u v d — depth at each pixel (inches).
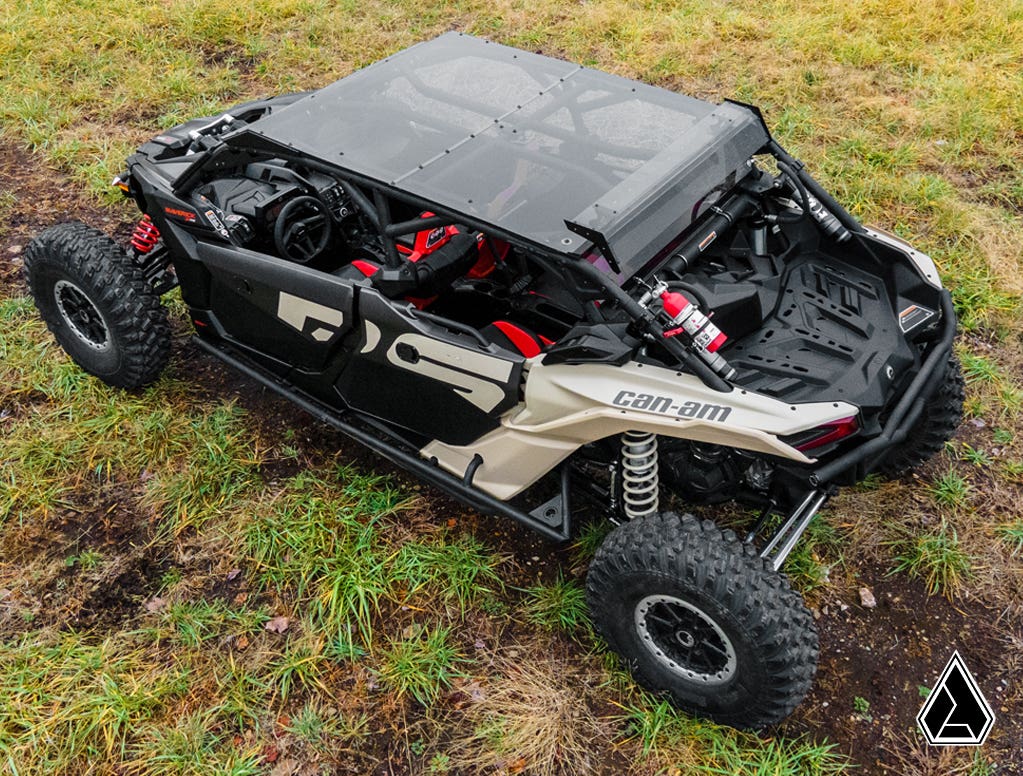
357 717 146.6
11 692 148.6
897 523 174.6
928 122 283.7
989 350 212.7
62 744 142.9
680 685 140.3
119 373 196.4
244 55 337.7
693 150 148.1
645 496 148.3
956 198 256.1
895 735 143.5
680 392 130.5
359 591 161.0
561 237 133.5
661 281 136.0
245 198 179.8
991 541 172.1
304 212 181.6
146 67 327.0
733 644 128.0
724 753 139.0
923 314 148.9
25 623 161.3
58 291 196.4
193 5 360.2
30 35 343.9
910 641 156.6
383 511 176.1
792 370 136.3
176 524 176.9
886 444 131.2
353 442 193.3
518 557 170.7
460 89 166.7
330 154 153.0
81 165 279.7
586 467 167.0
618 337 134.8
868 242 154.7
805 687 128.7
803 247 160.9
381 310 151.9
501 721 144.9
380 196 148.5
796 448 127.6
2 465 188.5
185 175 173.3
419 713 147.3
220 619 160.1
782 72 311.6
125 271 188.1
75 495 184.2
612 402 133.3
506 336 158.9
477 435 153.7
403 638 158.1
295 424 197.8
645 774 138.6
